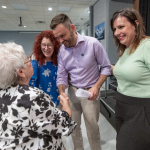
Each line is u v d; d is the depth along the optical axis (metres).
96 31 4.93
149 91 0.85
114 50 4.20
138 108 0.88
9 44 0.64
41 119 0.60
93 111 1.22
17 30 10.58
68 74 1.38
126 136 0.92
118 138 0.99
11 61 0.58
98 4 4.67
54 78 1.40
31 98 0.59
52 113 0.64
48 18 6.96
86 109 1.23
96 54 1.17
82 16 6.80
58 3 4.94
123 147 0.94
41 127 0.59
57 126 0.65
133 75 0.85
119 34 0.90
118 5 3.91
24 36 10.99
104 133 1.99
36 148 0.62
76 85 1.28
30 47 11.23
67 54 1.21
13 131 0.58
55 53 1.35
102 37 4.45
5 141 0.60
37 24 8.37
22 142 0.60
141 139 0.88
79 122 1.39
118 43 1.05
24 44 11.11
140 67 0.83
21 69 0.63
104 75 1.21
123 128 0.96
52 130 0.63
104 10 4.20
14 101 0.59
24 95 0.59
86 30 8.14
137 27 0.85
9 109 0.58
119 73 0.96
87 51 1.15
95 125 1.25
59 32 1.02
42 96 0.63
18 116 0.57
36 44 1.30
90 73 1.22
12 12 5.89
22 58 0.63
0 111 0.59
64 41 1.08
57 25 1.00
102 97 2.85
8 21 7.50
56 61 1.37
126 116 0.96
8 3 4.86
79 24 8.87
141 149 0.89
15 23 8.03
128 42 0.91
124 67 0.90
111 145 1.74
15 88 0.62
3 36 10.71
